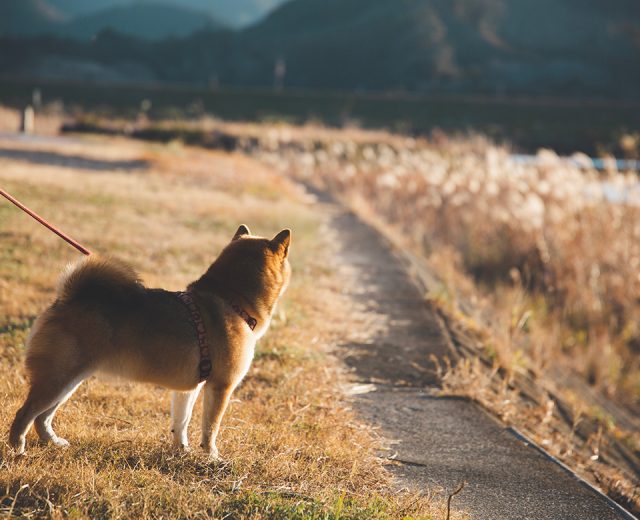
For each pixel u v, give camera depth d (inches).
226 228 581.6
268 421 237.0
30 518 152.3
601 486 252.7
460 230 787.4
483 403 293.0
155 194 682.8
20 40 6604.3
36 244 425.7
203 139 1482.5
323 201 979.3
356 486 195.6
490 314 485.1
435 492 197.9
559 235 642.8
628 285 583.5
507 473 224.8
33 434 194.7
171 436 205.2
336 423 243.3
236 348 193.8
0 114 1259.2
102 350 179.3
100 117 1803.6
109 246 448.5
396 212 923.4
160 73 7086.6
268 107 2549.2
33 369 177.0
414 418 266.2
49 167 735.1
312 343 334.3
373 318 402.3
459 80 6633.9
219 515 161.8
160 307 186.2
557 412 329.4
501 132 2192.4
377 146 1565.0
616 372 495.2
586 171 756.0
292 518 164.1
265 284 203.5
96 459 185.6
